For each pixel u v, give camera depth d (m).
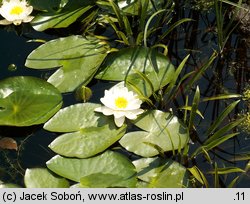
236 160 2.26
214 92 2.58
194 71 2.46
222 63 2.72
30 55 2.55
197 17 2.95
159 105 2.45
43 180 2.03
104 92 2.50
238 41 2.82
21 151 2.26
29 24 2.80
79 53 2.57
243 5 2.88
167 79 2.47
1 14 2.73
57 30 2.79
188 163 2.22
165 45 2.81
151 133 2.22
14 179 2.14
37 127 2.31
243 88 2.60
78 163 2.09
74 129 2.22
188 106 2.43
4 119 2.24
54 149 2.13
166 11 2.86
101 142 2.16
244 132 2.38
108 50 2.59
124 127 2.23
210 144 2.20
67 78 2.46
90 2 2.84
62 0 2.82
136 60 2.50
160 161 2.12
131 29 2.83
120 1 2.80
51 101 2.33
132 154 2.21
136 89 2.36
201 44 2.82
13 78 2.37
